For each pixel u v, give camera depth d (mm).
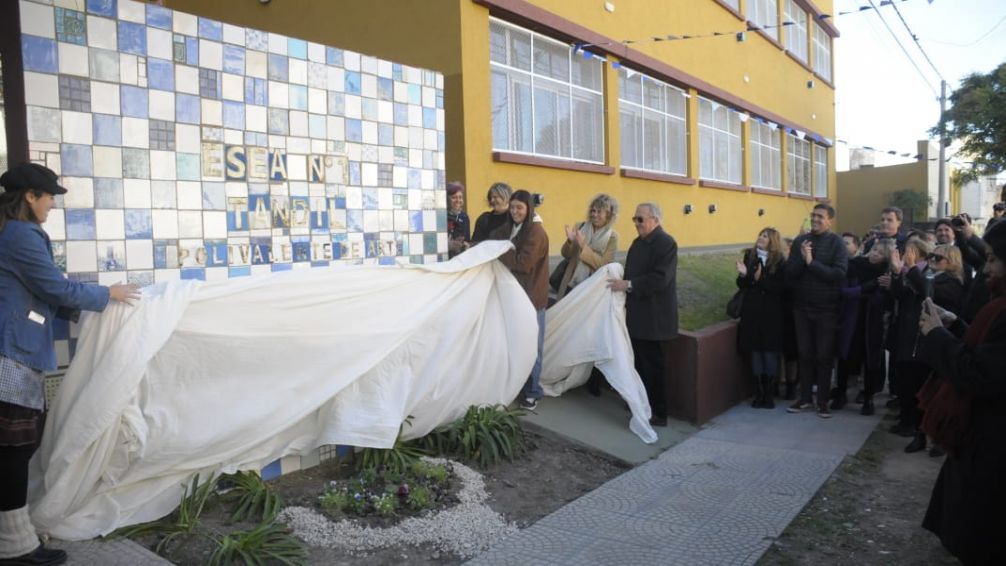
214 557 3605
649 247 6527
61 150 4008
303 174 5168
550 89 9859
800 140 21188
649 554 4086
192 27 4551
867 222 25766
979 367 3195
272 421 4391
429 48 8328
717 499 4945
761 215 17938
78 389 3736
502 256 6039
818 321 7207
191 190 4551
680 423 6824
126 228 4266
